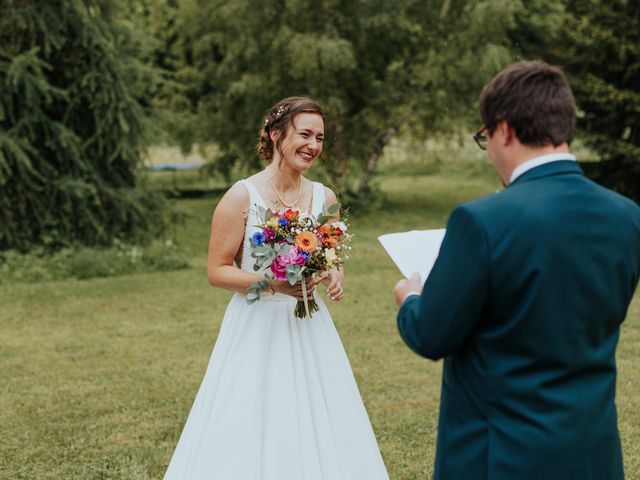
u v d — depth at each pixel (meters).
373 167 18.22
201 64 18.48
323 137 2.92
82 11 10.78
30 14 10.41
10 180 10.69
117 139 11.31
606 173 16.95
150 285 9.30
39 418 4.59
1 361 5.92
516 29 21.88
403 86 17.59
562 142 1.67
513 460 1.60
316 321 2.89
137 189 12.12
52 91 10.73
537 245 1.58
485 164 21.25
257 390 2.73
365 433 2.85
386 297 8.32
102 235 11.35
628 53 15.88
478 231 1.59
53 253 10.88
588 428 1.61
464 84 16.47
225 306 8.02
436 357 1.67
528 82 1.65
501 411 1.64
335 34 16.27
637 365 5.51
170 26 21.53
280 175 2.91
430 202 20.53
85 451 4.05
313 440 2.72
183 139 18.17
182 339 6.59
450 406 1.74
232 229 2.83
